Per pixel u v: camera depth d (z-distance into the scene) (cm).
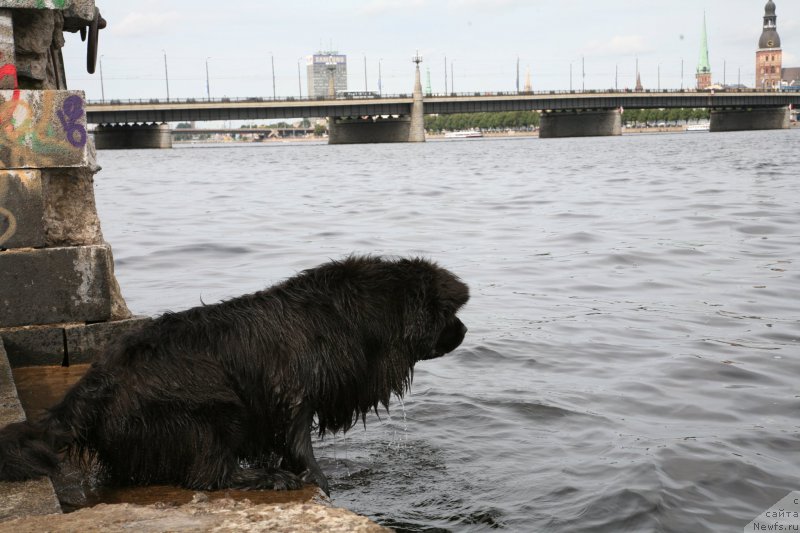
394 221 1828
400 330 452
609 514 439
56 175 693
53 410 415
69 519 339
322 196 2647
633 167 4153
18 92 664
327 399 445
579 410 615
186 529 327
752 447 538
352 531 327
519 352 779
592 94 12219
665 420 595
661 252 1342
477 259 1309
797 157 4772
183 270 1221
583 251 1374
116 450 416
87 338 674
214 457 416
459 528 429
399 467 511
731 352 771
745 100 13412
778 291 1036
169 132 13662
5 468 385
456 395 651
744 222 1669
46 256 668
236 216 1986
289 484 424
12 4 675
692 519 434
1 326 662
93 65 798
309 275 460
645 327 873
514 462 517
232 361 428
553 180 3297
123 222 1881
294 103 10931
